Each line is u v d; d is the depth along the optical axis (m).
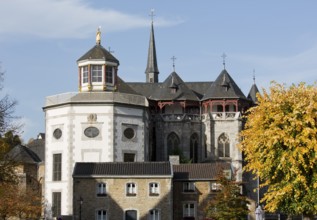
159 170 64.56
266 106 39.41
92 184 63.47
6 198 60.41
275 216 77.56
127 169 64.94
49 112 74.94
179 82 91.06
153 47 124.25
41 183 81.94
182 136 88.06
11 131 40.06
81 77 76.44
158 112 89.50
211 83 94.88
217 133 87.69
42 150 86.75
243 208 59.12
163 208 63.22
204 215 65.81
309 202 37.88
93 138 72.06
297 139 37.44
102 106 72.56
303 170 37.78
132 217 63.16
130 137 73.69
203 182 66.50
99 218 63.12
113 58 77.00
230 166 69.06
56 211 71.88
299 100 38.72
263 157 39.44
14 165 41.47
